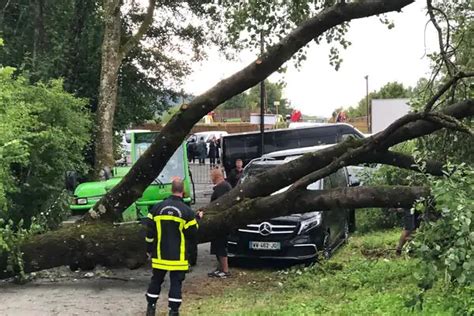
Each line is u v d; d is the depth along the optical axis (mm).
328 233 10852
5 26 18219
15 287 9320
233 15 10266
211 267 10828
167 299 8531
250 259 11125
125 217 10969
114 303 8305
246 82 8977
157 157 9344
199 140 40375
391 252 11000
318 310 7262
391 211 14445
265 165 12367
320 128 21516
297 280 9172
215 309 7840
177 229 7508
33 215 11914
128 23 22906
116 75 19172
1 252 9227
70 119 13008
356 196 8562
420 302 5922
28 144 10305
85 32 19688
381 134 8406
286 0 10094
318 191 8859
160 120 25234
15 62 18031
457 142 8914
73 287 9305
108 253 9164
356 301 7570
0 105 9781
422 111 8211
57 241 9234
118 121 22219
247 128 56156
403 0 8562
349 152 8703
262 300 8203
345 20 8719
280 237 10305
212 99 8992
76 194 12250
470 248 5184
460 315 6160
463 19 9664
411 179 8555
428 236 5621
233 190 9539
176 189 7676
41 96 12477
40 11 18469
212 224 9133
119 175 14250
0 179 9461
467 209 5168
